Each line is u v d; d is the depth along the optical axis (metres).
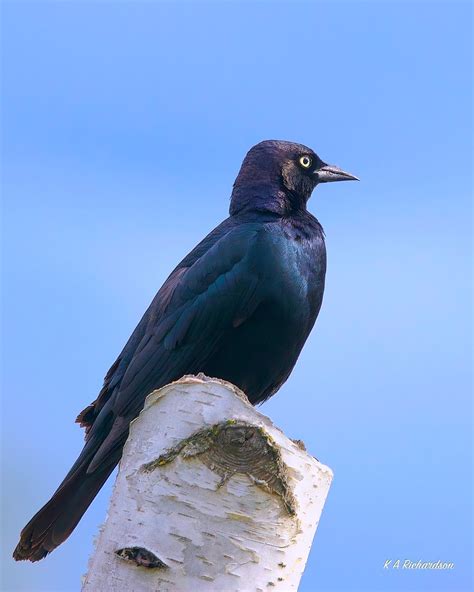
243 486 7.31
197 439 7.38
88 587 7.38
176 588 7.19
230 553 7.25
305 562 7.61
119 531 7.40
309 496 7.54
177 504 7.32
